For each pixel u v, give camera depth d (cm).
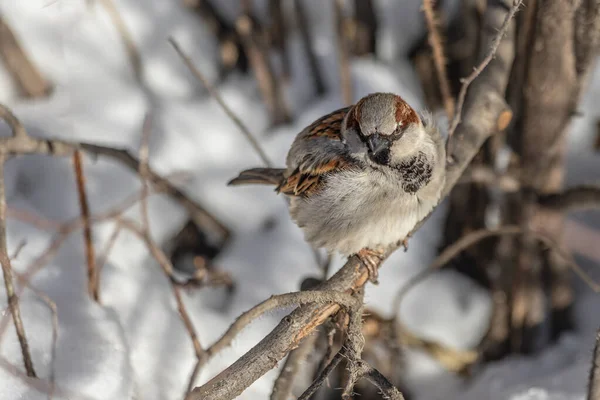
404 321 938
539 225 872
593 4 702
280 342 527
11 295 577
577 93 777
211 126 997
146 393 705
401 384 915
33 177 904
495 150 880
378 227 661
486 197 937
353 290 648
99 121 964
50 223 793
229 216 978
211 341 788
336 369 795
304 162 703
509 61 732
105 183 917
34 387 587
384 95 664
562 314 938
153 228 921
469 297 960
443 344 934
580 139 1026
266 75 978
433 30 688
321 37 1063
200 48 1037
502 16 736
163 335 762
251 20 959
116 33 1013
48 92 989
